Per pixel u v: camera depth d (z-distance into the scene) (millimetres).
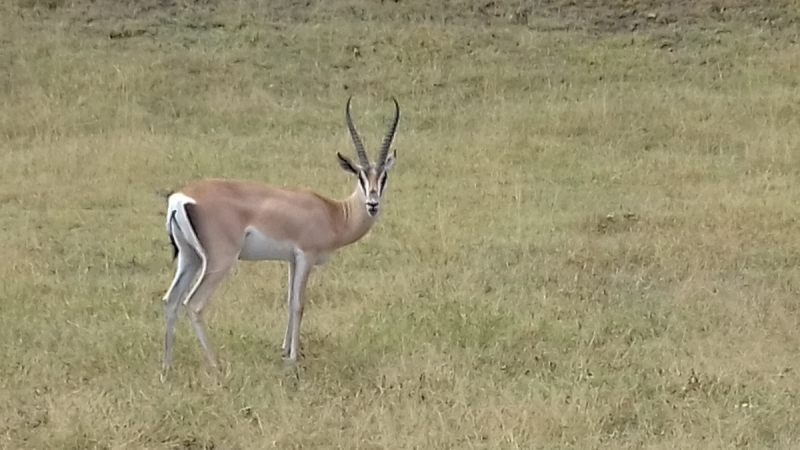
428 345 10195
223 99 21531
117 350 10023
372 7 25984
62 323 10805
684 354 10094
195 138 19578
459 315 11000
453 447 8086
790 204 15367
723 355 10047
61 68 22594
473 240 13914
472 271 12633
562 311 11305
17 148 18938
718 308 11406
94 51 23562
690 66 23516
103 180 16875
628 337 10625
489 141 19188
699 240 13797
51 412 8570
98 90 21750
